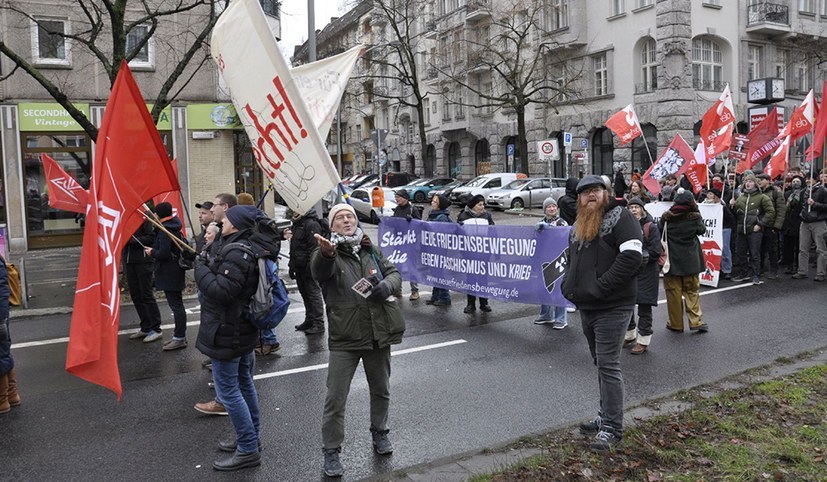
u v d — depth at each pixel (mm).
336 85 5906
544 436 5109
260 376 6988
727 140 13922
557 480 4199
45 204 19438
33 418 5848
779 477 4176
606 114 33344
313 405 6051
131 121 4617
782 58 34719
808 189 12461
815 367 6590
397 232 11125
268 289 4508
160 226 5148
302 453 4953
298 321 9773
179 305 8172
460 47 40062
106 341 4109
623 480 4219
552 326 9125
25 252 18766
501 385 6516
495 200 29891
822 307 9898
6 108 18703
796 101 35188
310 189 4953
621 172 21281
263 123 5051
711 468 4359
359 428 5430
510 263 9328
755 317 9352
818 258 12195
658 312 9906
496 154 41312
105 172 4359
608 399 4793
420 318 9789
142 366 7469
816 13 34719
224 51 5102
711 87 31469
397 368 7156
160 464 4820
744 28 32250
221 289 4371
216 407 5832
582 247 4910
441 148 47531
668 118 30234
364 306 4512
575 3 34031
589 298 4789
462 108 42906
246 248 4488
